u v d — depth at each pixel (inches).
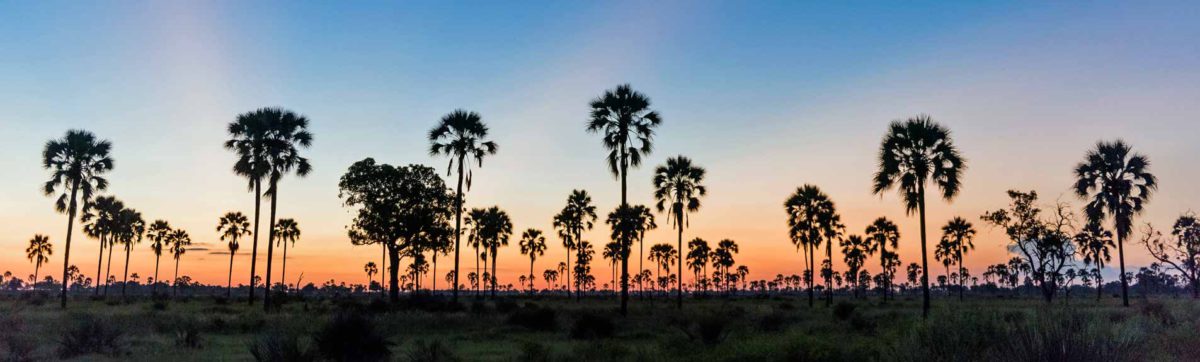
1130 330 426.3
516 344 819.4
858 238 3193.9
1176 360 418.3
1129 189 1531.7
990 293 5748.0
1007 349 362.0
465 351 730.8
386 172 1846.7
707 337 728.3
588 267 4365.2
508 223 3139.8
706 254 4074.8
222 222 3125.0
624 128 1328.7
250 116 1596.9
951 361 377.1
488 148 1584.6
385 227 1824.6
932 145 1187.9
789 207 2279.8
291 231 3341.5
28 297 2178.9
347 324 611.2
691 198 1850.4
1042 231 1774.1
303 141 1646.2
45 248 3873.0
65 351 639.8
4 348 645.3
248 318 1080.2
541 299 3211.1
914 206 1211.9
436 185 1909.4
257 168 1572.3
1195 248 1601.9
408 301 1615.4
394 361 620.1
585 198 2977.4
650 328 1035.3
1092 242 2353.6
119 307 1692.9
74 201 1654.8
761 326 984.9
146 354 659.4
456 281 1496.1
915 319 519.2
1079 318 395.5
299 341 669.3
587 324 923.4
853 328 956.6
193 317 1097.4
